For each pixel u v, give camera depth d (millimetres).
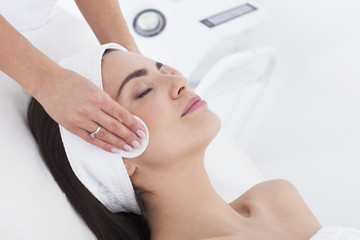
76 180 1032
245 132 2281
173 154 995
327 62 1881
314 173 1999
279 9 1971
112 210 1120
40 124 1042
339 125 1892
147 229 1136
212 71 1592
